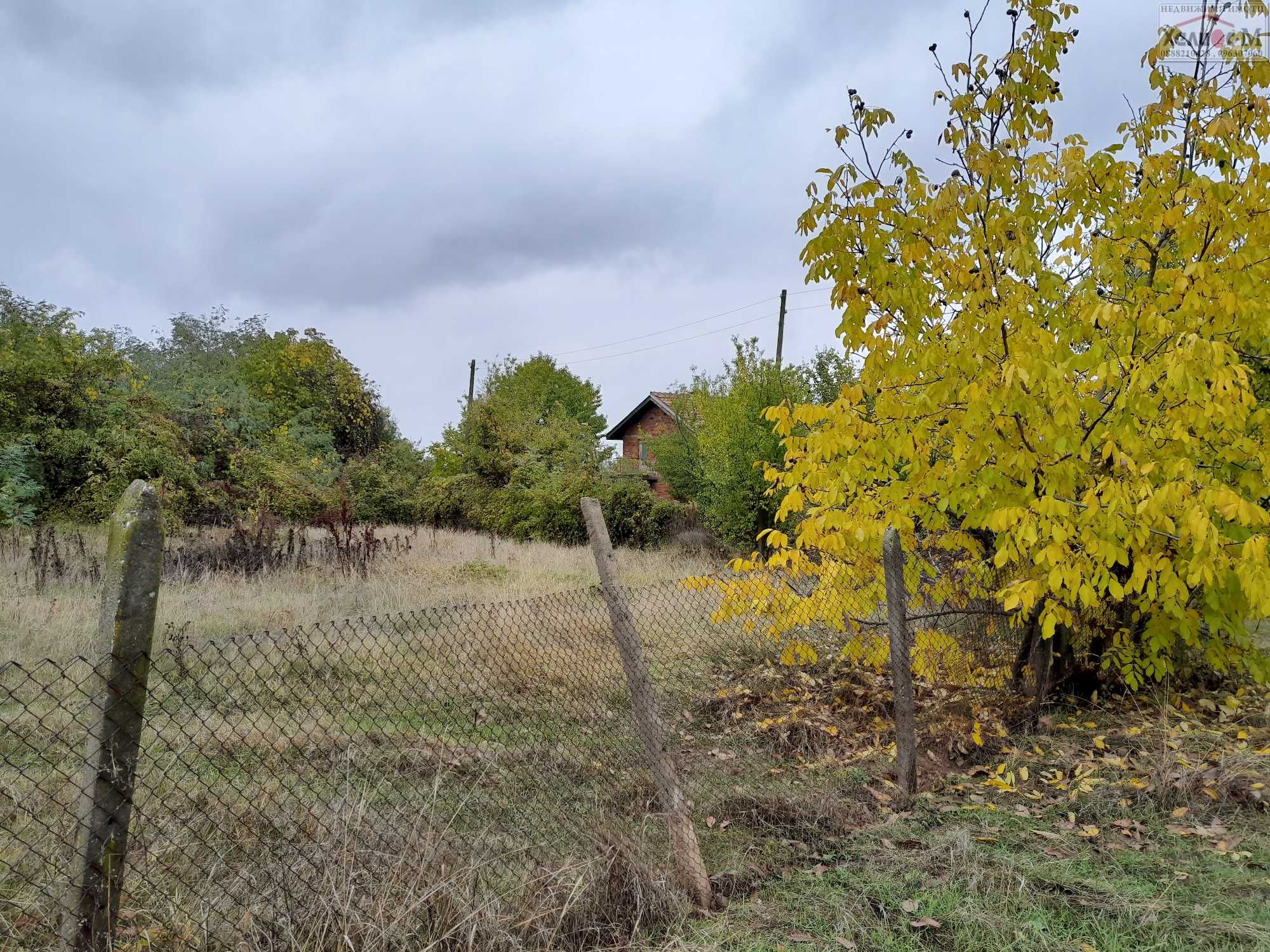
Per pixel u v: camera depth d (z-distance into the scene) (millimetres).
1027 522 4031
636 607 6125
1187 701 5547
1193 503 3752
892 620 4219
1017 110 4629
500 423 23906
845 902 2963
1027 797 4008
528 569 12039
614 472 21812
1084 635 5574
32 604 7191
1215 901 2877
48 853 2752
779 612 5246
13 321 17547
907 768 4121
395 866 2662
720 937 2732
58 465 15234
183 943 2381
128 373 18344
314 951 2395
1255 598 3680
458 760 3900
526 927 2654
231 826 3039
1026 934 2705
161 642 5773
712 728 4980
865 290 4656
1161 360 3830
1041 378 3979
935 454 5078
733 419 15039
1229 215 4176
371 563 11727
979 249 4551
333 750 3676
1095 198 4668
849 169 4547
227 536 13750
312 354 28047
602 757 4141
